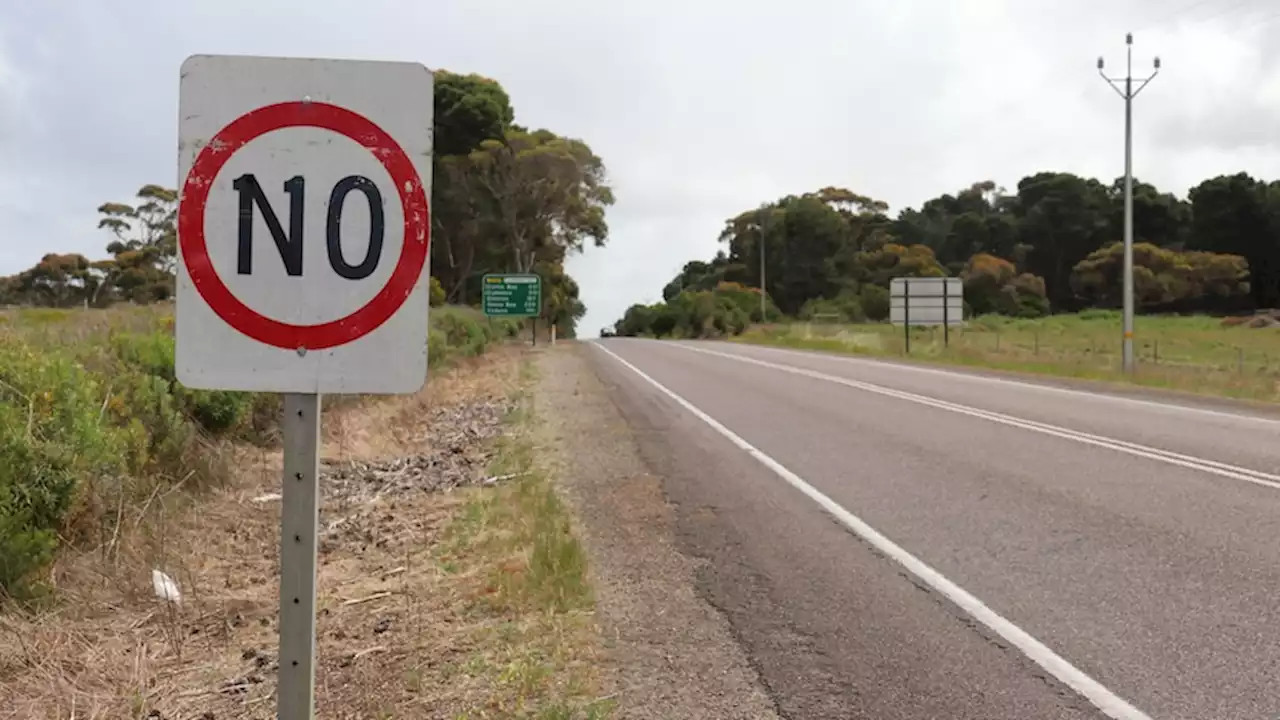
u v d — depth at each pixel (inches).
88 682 178.1
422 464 447.2
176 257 97.9
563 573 238.5
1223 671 185.6
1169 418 562.3
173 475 324.8
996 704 171.8
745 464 416.2
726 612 219.9
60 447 234.7
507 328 2003.0
